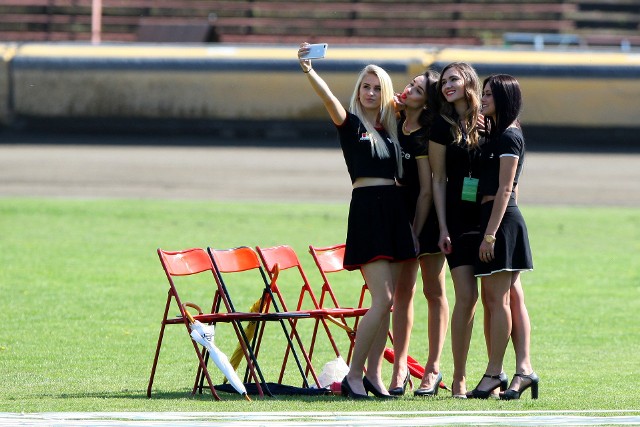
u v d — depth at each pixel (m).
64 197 74.75
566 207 73.62
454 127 25.95
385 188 25.89
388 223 25.80
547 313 41.19
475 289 26.44
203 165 91.12
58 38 145.38
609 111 103.12
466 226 26.45
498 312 26.12
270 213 68.00
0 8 149.25
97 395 26.61
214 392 25.78
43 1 149.25
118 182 81.88
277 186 81.12
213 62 108.00
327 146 103.62
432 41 141.25
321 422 21.03
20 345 34.09
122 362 31.91
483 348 34.97
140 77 108.56
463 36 143.25
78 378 29.39
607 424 21.36
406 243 25.84
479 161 26.12
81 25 148.25
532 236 61.47
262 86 107.56
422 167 26.62
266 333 36.97
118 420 21.31
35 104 109.75
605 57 104.31
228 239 57.47
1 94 109.62
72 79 109.00
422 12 146.38
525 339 26.67
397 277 26.39
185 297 42.91
